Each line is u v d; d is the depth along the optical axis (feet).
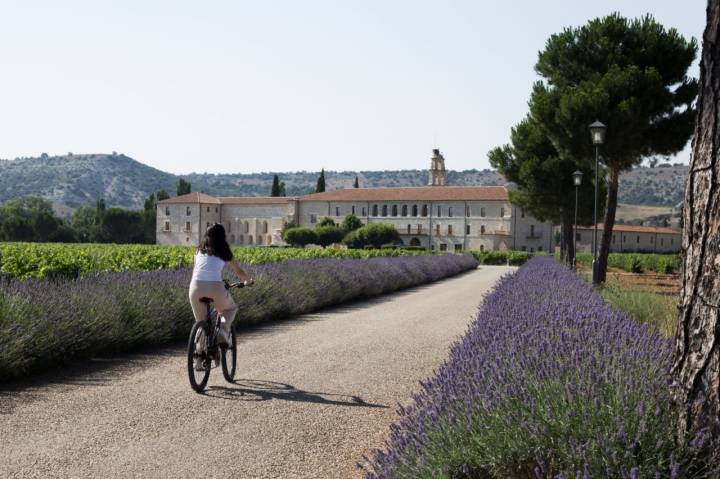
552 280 47.57
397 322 43.80
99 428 17.26
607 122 72.43
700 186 10.59
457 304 59.06
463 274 139.23
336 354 30.22
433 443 11.10
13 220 385.50
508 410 11.21
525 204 132.87
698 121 10.80
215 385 23.12
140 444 15.98
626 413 10.47
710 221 10.35
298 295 48.57
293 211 407.03
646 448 9.82
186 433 17.01
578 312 22.84
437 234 372.79
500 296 32.32
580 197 121.29
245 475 14.02
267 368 26.58
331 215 399.03
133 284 33.91
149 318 31.71
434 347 32.63
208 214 438.81
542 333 17.34
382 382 24.04
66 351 26.76
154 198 491.31
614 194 80.53
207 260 22.91
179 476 13.87
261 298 43.34
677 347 10.93
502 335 17.89
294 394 21.85
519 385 12.19
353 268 65.72
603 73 80.02
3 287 26.99
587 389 11.34
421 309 53.78
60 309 26.61
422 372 26.05
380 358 29.25
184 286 36.22
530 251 355.56
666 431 10.20
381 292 73.26
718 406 9.96
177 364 27.04
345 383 23.76
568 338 16.46
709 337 10.19
